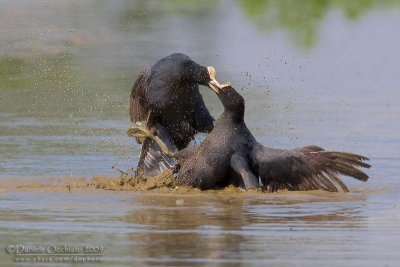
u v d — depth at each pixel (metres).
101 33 53.22
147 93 24.91
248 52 52.50
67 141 31.11
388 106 40.59
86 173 25.64
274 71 48.47
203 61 48.75
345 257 15.85
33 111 37.12
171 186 24.03
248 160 23.55
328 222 18.92
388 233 17.83
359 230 18.11
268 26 62.47
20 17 52.62
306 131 34.22
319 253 16.11
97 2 58.25
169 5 69.69
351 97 43.03
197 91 25.11
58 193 22.38
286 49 55.12
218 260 15.52
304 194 22.92
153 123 25.59
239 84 44.31
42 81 42.25
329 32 62.03
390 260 15.66
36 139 31.27
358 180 25.28
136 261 15.44
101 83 42.44
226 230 17.98
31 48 48.00
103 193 22.61
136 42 52.69
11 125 34.03
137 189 23.50
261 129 34.53
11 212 19.64
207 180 23.59
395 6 73.94
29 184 23.62
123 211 19.98
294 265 15.27
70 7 56.28
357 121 36.56
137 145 30.86
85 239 17.05
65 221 18.70
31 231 17.75
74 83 42.34
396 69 51.62
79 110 37.62
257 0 72.88
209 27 60.50
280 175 23.50
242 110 23.52
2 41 49.03
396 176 25.94
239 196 22.41
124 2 59.66
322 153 23.45
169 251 16.11
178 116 25.20
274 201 21.67
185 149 24.38
